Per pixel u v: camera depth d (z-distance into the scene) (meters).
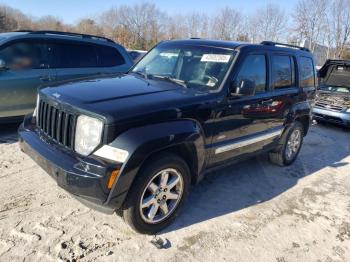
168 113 3.11
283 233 3.64
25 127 3.62
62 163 2.87
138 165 2.83
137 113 2.91
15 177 4.07
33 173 4.23
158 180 3.20
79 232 3.19
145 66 4.50
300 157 6.19
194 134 3.26
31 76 5.52
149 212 3.19
